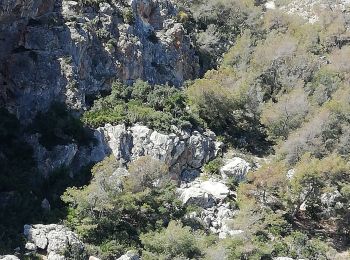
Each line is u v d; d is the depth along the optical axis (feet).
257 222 132.77
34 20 157.79
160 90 168.76
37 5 152.66
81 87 155.22
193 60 210.59
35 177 130.93
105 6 176.86
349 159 159.63
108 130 149.07
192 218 132.26
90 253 111.65
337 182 141.59
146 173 132.36
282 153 164.25
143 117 155.43
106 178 124.77
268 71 205.26
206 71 215.10
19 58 151.02
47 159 135.54
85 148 142.51
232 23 248.73
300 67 205.16
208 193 141.08
